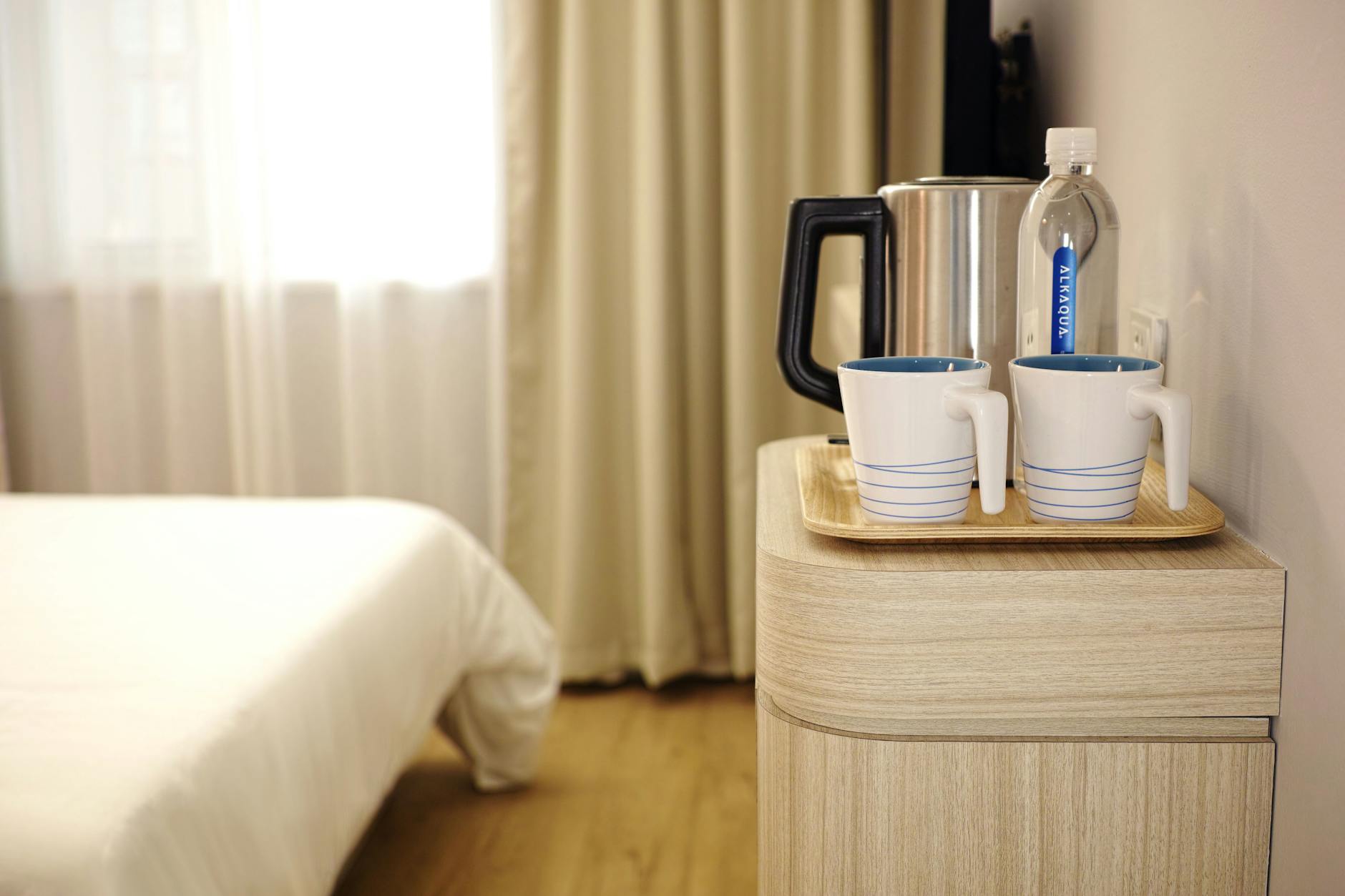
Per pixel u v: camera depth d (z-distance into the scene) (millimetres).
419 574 1842
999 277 960
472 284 2867
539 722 2246
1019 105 1740
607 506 2846
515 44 2639
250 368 2871
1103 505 831
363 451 2887
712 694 2834
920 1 2484
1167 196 1077
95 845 961
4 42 2812
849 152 2631
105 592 1533
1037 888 807
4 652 1313
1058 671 792
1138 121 1179
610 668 2889
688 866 2047
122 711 1176
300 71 2775
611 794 2320
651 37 2576
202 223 2852
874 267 1008
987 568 791
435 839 2146
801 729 818
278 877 1241
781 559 819
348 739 1481
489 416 2926
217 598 1528
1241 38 882
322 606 1527
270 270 2822
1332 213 712
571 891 1973
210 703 1215
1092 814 795
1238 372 885
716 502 2844
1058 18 1543
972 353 968
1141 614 781
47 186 2885
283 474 2918
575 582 2811
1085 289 936
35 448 2990
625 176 2711
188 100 2801
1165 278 1086
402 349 2902
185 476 2924
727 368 2719
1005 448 789
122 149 2832
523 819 2219
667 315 2689
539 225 2752
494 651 2111
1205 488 969
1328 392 717
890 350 1014
